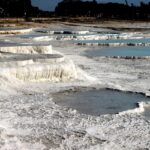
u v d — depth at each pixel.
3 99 14.18
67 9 123.00
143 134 10.99
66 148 9.67
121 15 107.19
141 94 16.30
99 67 23.56
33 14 103.31
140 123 12.02
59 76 18.30
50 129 11.03
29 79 17.45
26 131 10.73
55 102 14.52
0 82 15.98
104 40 43.62
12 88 15.96
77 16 108.38
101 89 16.97
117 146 10.02
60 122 11.73
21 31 48.59
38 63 18.33
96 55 29.72
